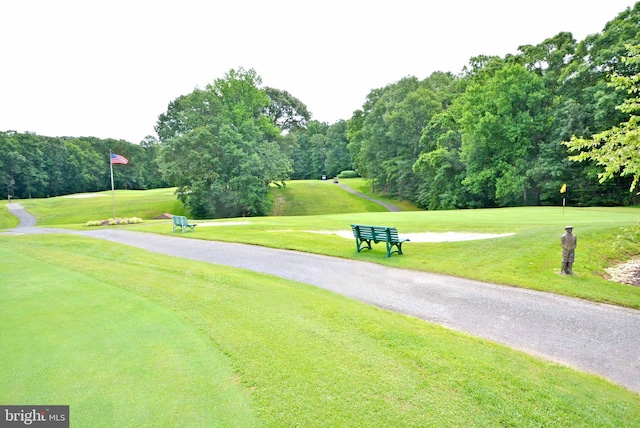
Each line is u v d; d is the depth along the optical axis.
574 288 7.38
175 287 7.50
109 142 82.81
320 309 6.09
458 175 40.84
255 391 3.62
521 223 16.03
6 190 65.44
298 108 79.56
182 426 3.07
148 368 4.09
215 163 40.28
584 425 3.21
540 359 4.59
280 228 17.66
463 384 3.79
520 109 34.12
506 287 7.69
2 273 8.91
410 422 3.16
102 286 7.61
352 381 3.81
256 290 7.28
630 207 26.20
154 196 52.56
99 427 3.06
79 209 44.00
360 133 61.22
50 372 4.02
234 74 45.06
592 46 31.42
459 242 11.97
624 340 5.17
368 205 48.72
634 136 7.03
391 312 6.25
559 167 31.00
